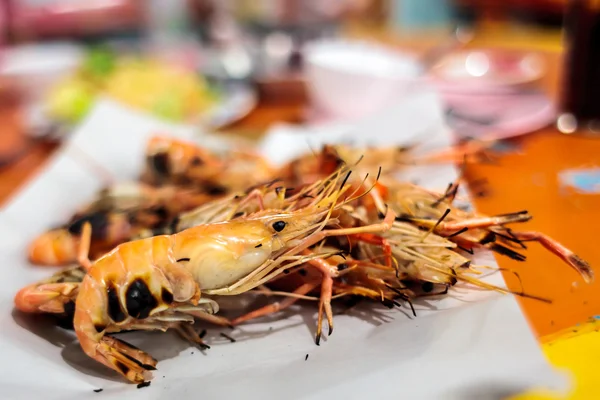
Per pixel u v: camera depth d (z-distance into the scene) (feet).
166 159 1.66
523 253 1.21
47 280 1.27
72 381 1.06
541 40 2.92
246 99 2.32
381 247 1.19
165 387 1.04
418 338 1.03
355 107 2.01
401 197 1.27
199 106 2.29
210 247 1.11
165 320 1.12
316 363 1.03
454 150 1.54
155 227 1.40
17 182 1.84
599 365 0.91
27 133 2.16
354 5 3.79
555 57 2.55
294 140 1.82
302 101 2.33
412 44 2.96
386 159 1.47
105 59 2.51
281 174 1.55
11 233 1.49
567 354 0.95
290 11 3.51
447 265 1.12
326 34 3.29
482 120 1.84
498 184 1.50
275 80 2.40
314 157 1.50
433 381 0.92
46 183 1.66
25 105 2.57
